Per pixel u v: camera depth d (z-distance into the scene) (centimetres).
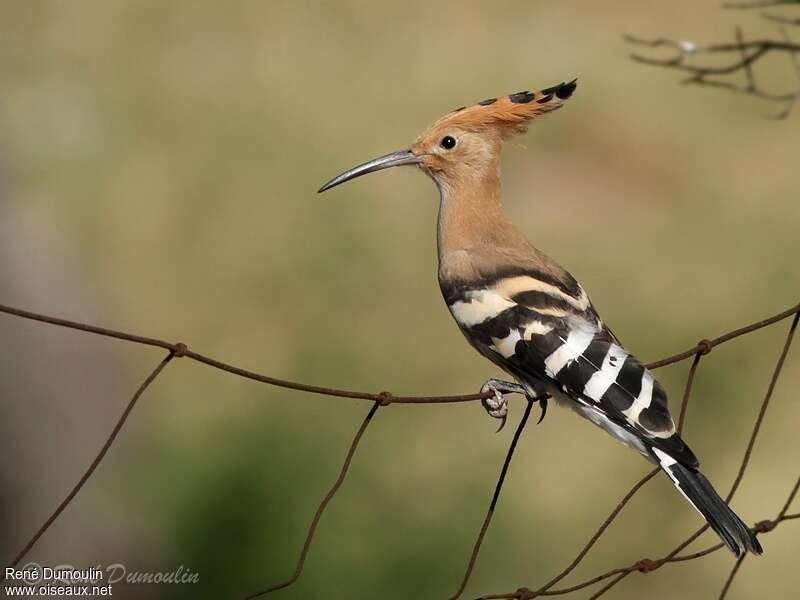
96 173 1586
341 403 1249
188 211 1558
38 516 1002
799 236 1566
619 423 676
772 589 1085
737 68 818
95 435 1042
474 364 1363
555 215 1642
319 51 1864
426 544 1089
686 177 1703
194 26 1895
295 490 1104
